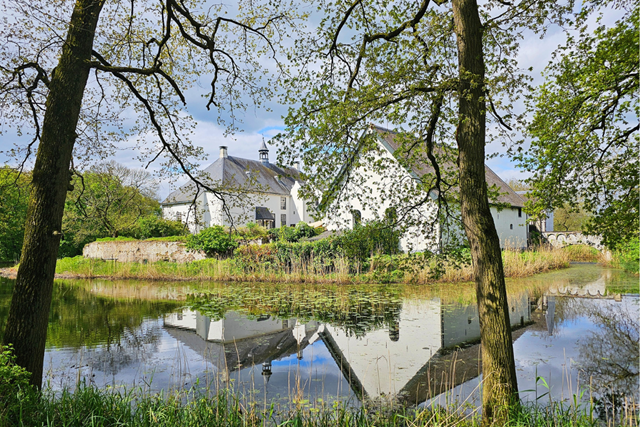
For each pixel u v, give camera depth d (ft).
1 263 100.07
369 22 17.01
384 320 30.04
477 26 12.92
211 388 17.16
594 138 21.13
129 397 14.70
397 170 19.36
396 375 18.58
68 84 14.58
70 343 25.43
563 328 26.78
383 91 13.55
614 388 16.42
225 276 58.90
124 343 25.36
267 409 14.84
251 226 81.30
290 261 57.88
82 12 14.80
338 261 52.70
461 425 12.32
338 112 13.50
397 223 18.90
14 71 16.05
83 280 65.51
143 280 63.67
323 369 19.71
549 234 98.17
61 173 14.46
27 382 12.14
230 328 29.07
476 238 12.96
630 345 22.43
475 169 13.00
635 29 17.47
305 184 16.15
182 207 122.62
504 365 12.40
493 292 12.64
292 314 33.14
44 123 14.42
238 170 137.69
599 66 19.03
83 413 12.75
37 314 13.84
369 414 14.42
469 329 26.89
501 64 14.66
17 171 18.85
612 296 38.88
